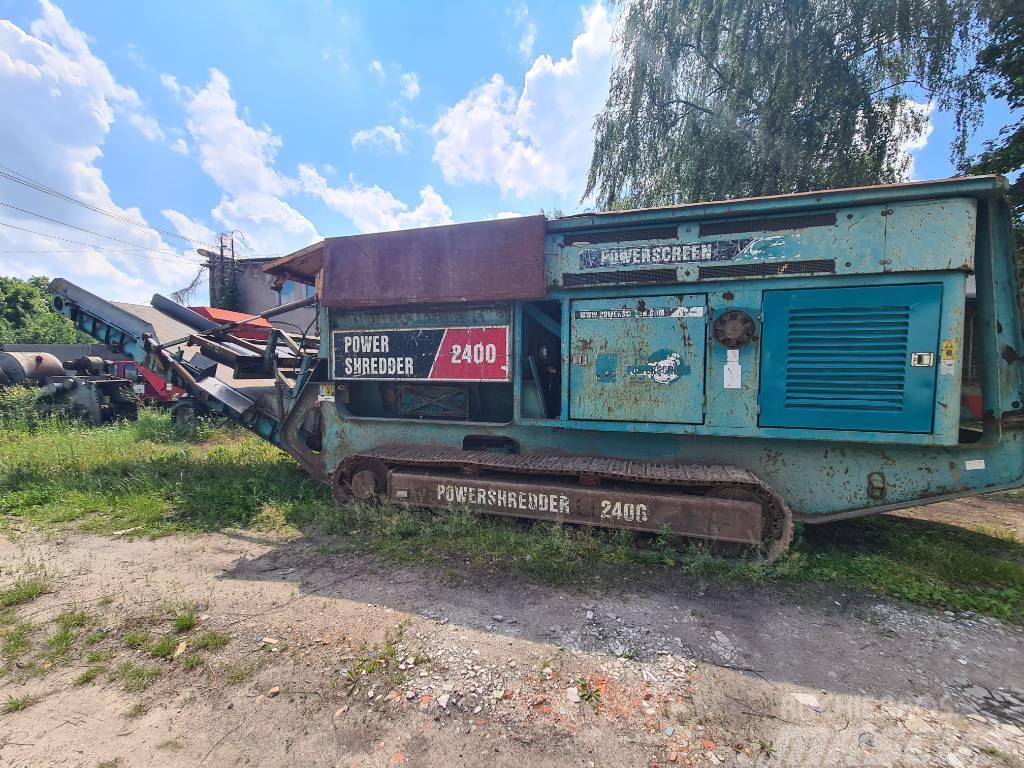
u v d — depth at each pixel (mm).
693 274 4215
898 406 3746
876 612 3201
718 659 2705
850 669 2619
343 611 3232
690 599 3371
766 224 4016
